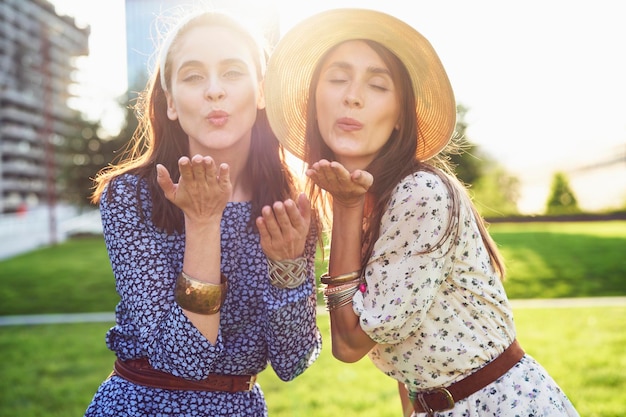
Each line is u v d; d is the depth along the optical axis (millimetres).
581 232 19891
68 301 13383
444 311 2037
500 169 26703
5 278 16703
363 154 2035
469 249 2061
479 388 2055
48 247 26578
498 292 2102
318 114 2057
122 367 2051
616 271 13062
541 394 2047
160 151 2121
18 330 10289
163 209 1988
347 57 2008
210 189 1784
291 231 1913
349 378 6270
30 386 6566
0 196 74000
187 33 1984
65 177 36062
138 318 1895
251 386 2133
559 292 11609
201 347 1832
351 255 2021
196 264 1838
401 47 2004
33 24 78375
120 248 1947
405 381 2137
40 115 73812
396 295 1959
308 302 1981
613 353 6820
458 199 2029
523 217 25500
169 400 1997
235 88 1976
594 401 5246
